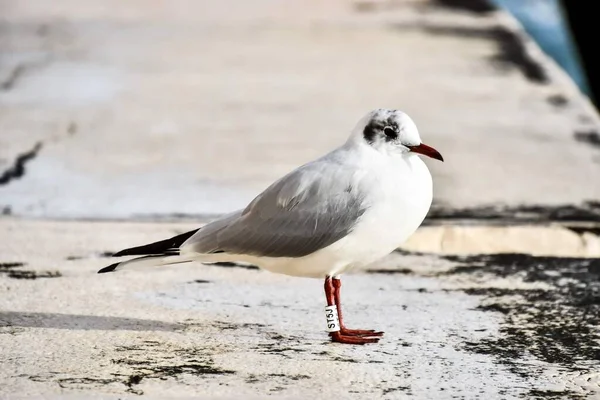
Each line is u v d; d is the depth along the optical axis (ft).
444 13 94.58
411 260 38.29
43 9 92.99
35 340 28.48
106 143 55.47
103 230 41.19
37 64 73.10
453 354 28.43
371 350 28.60
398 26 88.94
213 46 80.89
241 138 57.00
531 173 51.26
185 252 29.55
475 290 34.68
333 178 28.99
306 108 63.72
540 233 41.24
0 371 26.07
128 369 26.48
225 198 46.42
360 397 25.11
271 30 87.15
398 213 28.89
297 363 27.40
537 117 62.13
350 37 84.69
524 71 73.87
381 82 70.49
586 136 58.44
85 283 34.19
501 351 28.76
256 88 68.59
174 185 48.37
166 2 98.22
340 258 29.22
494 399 25.21
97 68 72.69
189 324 30.45
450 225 42.24
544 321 31.50
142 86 68.28
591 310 32.60
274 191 29.35
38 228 41.16
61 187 47.52
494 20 91.61
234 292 33.86
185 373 26.37
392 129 29.25
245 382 25.85
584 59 66.74
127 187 47.88
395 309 32.55
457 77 71.77
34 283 33.99
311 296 33.68
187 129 58.75
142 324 30.27
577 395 25.55
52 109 62.18
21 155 52.65
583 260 38.63
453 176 50.62
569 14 66.80
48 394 24.63
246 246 29.37
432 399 25.13
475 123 60.75
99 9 93.91
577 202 46.60
